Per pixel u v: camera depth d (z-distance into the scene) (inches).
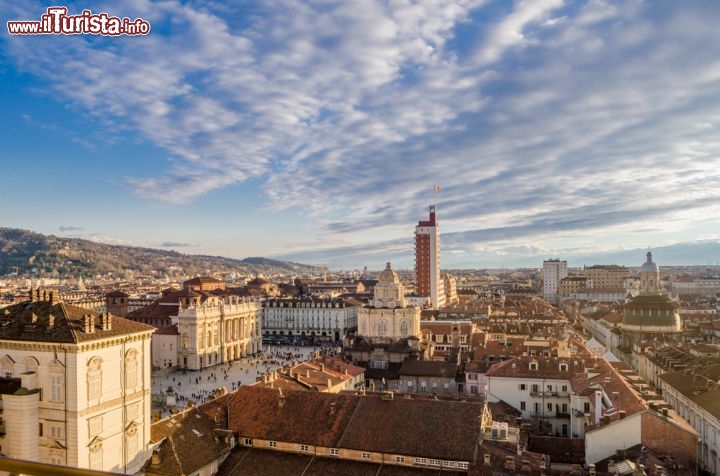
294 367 5846.5
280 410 3811.5
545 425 4923.7
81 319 3253.0
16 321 3284.9
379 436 3486.7
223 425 3769.7
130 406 3425.2
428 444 3368.6
